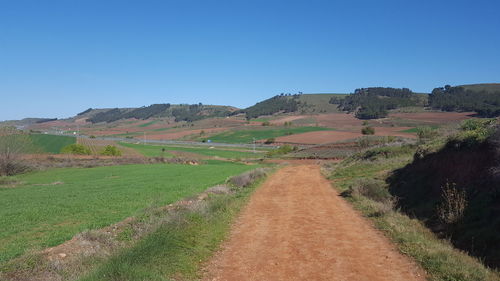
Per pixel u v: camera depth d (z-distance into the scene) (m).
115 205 18.94
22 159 48.25
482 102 158.62
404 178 20.16
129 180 35.44
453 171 14.99
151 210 15.66
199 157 87.06
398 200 16.66
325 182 29.81
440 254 8.64
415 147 34.31
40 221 15.02
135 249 8.41
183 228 10.81
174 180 34.69
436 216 12.34
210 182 32.16
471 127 18.12
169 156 84.81
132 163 65.62
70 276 7.55
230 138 147.12
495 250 8.54
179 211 13.28
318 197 20.69
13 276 7.96
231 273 8.11
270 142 121.38
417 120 137.38
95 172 46.88
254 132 154.00
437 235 10.77
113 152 79.50
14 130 51.16
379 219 13.30
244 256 9.35
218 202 16.22
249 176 30.97
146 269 7.46
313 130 143.00
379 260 8.76
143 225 12.33
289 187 26.70
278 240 10.94
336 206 17.17
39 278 7.55
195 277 7.85
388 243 10.23
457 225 10.60
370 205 15.86
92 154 79.25
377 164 31.45
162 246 8.90
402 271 7.97
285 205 18.00
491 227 9.44
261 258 9.15
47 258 9.15
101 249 9.54
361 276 7.73
